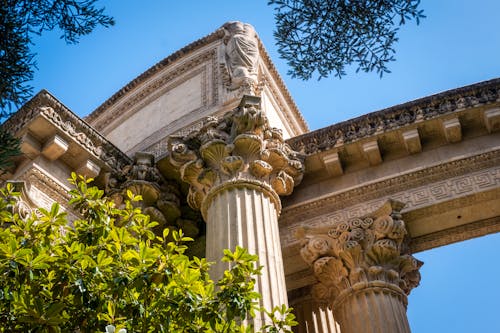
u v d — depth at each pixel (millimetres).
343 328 16000
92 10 12633
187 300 10766
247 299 11102
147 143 21266
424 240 17938
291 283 18656
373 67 12852
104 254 11055
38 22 12320
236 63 21594
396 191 17859
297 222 18078
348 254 16375
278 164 17406
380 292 15875
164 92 22969
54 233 11875
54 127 18156
